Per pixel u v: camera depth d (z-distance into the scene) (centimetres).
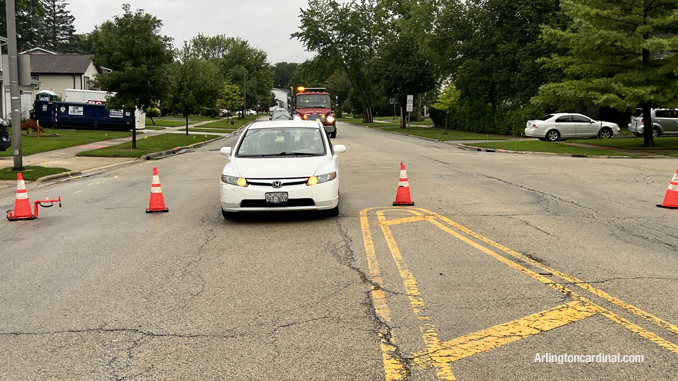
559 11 3306
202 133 4084
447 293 539
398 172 1600
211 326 466
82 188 1369
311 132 1009
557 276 592
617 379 366
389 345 422
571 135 3000
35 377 380
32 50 6084
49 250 746
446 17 4166
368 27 6762
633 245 733
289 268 637
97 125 3878
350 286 566
